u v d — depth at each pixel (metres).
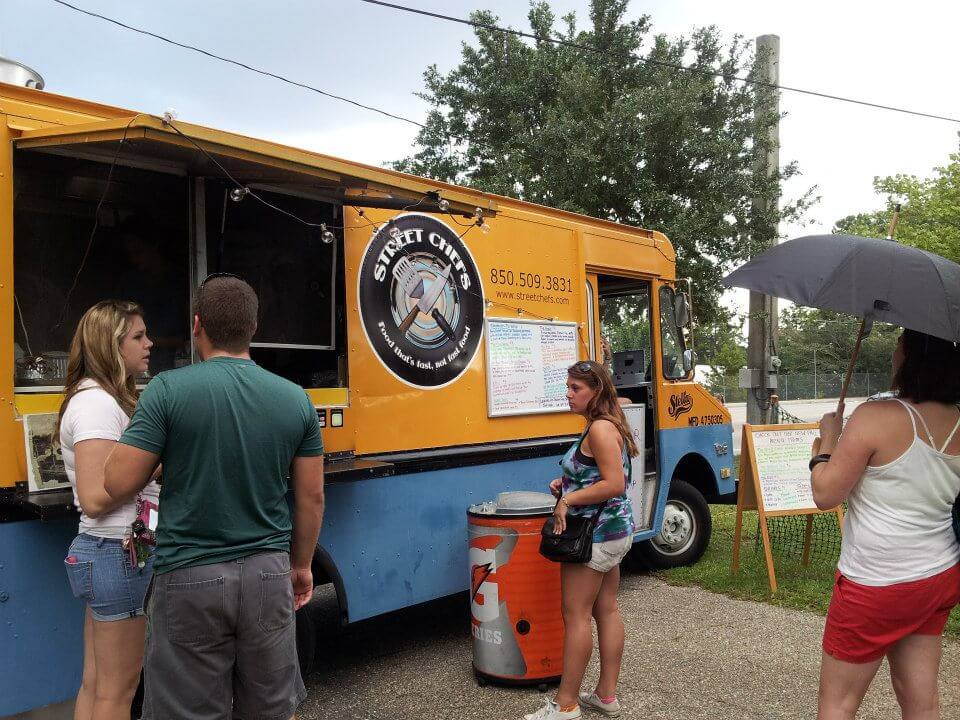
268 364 4.22
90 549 2.62
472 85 15.77
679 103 13.05
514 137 14.74
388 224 4.49
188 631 2.27
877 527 2.58
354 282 4.30
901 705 2.70
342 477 3.70
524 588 4.09
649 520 6.29
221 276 2.53
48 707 3.01
